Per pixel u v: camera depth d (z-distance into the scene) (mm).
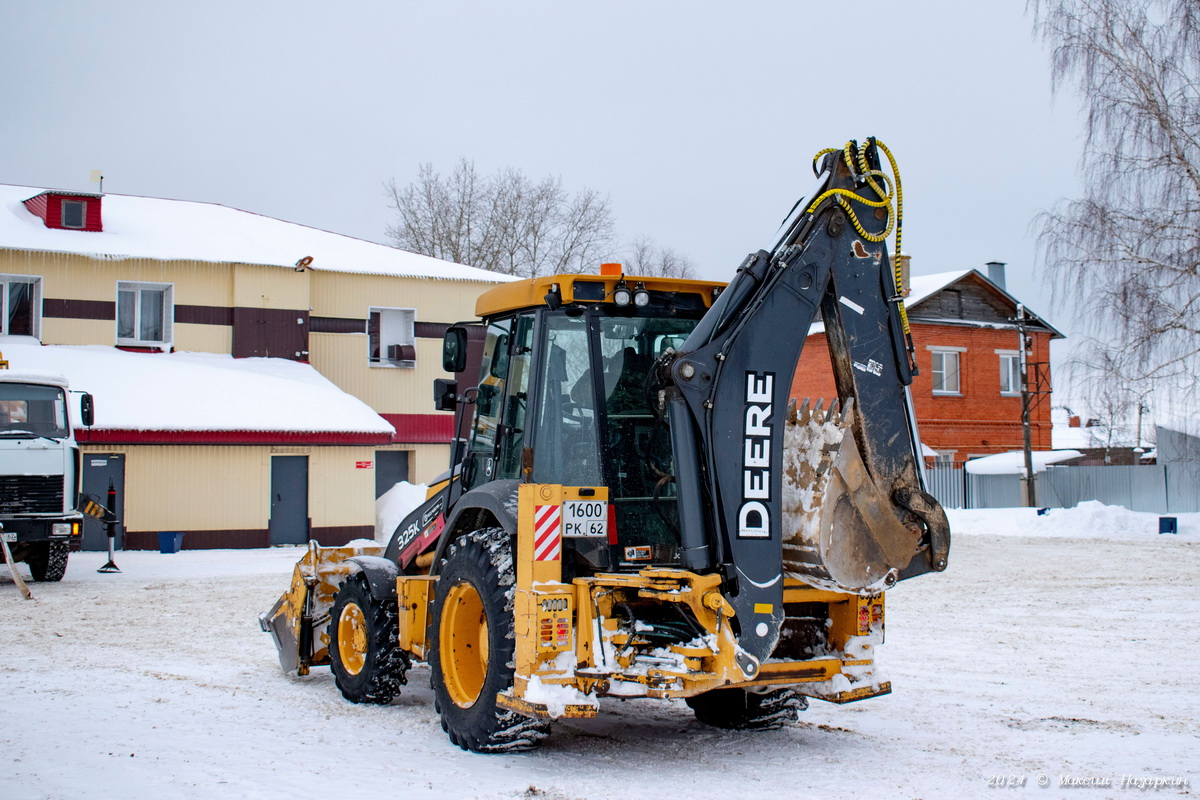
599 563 6133
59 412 17531
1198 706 7848
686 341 5934
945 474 36906
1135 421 25734
